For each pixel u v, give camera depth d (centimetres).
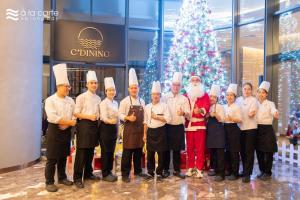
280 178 489
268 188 435
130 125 470
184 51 683
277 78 695
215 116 489
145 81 861
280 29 693
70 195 397
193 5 681
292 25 660
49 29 745
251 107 477
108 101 469
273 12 700
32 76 568
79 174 444
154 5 879
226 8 839
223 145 483
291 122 659
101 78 797
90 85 457
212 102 496
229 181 472
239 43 815
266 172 493
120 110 477
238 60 817
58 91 420
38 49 594
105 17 812
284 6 684
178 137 490
